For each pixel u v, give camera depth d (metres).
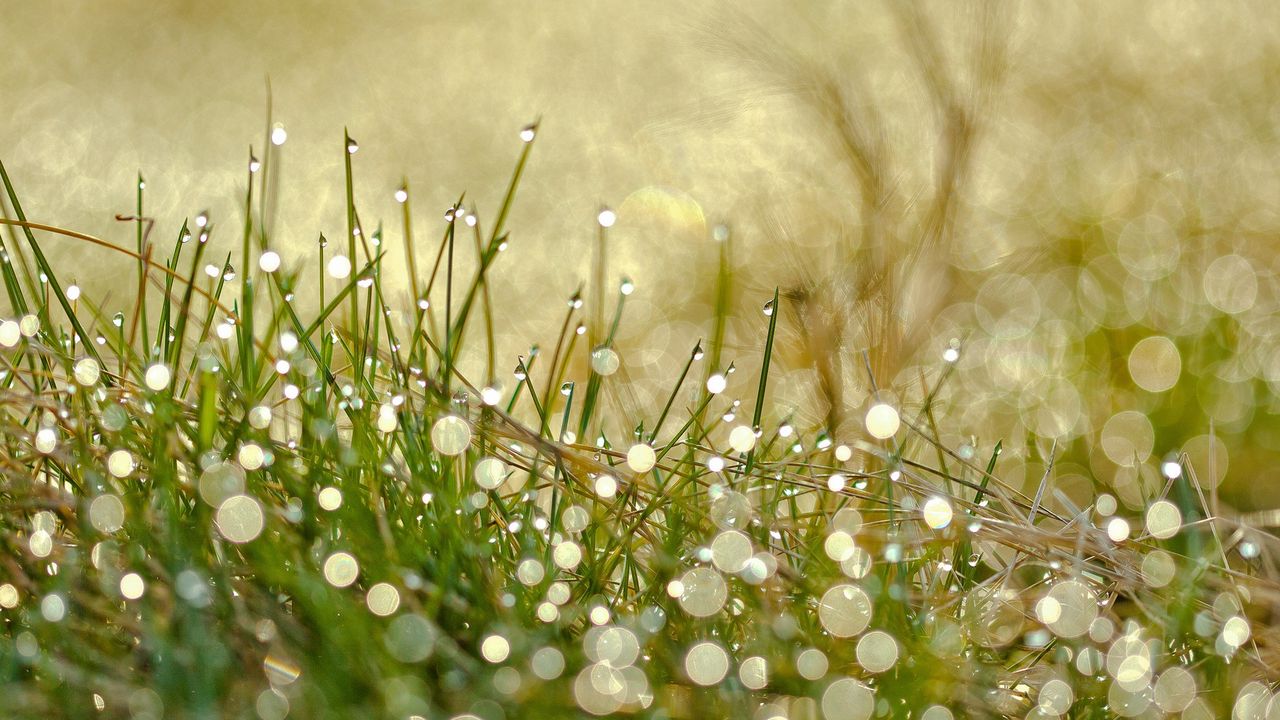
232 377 0.76
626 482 0.76
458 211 0.77
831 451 0.79
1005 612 0.76
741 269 1.26
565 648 0.72
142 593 0.72
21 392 0.77
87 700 0.71
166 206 1.47
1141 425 0.97
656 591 0.73
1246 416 0.96
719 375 0.76
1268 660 0.74
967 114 0.88
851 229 1.05
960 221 1.20
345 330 0.77
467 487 0.75
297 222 1.44
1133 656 0.73
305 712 0.71
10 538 0.73
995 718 0.72
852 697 0.72
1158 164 1.47
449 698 0.71
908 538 0.75
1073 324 1.12
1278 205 1.35
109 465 0.73
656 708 0.71
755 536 0.75
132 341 0.77
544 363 1.11
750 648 0.73
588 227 1.44
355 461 0.74
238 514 0.73
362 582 0.73
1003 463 0.95
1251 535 0.78
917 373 0.86
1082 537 0.75
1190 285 1.17
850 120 0.90
